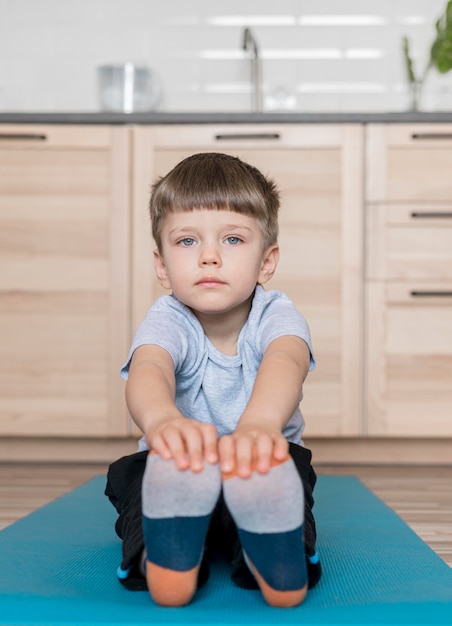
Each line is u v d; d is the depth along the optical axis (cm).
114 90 279
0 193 246
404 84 305
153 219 122
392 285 243
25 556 117
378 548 123
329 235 243
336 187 243
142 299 246
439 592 97
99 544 127
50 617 86
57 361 247
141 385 103
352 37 305
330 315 243
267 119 244
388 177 243
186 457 85
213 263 113
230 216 114
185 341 118
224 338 122
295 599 89
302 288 243
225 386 121
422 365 243
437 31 288
